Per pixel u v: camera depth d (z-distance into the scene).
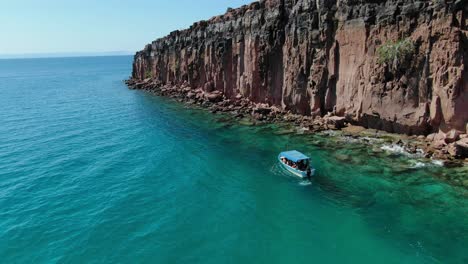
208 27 97.50
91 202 37.12
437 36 47.62
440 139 47.00
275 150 52.53
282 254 28.39
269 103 76.56
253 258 27.95
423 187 37.69
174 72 117.56
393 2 52.69
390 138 51.69
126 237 30.77
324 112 64.62
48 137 62.69
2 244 29.61
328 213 34.19
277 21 72.31
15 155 51.94
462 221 31.52
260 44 76.25
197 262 27.52
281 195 38.25
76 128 70.00
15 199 37.56
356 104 58.03
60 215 34.34
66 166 47.56
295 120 66.69
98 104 100.50
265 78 76.38
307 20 65.50
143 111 87.25
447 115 46.03
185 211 35.19
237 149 53.91
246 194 38.75
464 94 45.09
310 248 29.06
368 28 56.16
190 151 53.66
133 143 58.72
